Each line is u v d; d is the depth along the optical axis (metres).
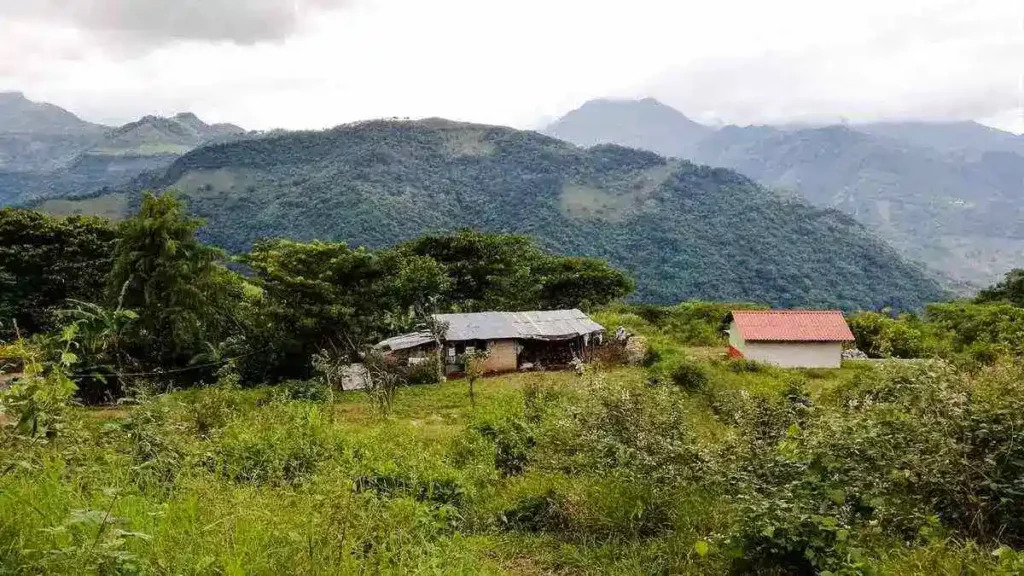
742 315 33.97
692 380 23.62
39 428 4.93
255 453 8.21
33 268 33.66
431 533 6.17
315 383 25.20
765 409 8.04
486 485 9.57
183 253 27.75
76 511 3.48
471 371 24.69
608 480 7.84
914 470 6.13
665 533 6.86
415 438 12.45
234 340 29.61
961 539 5.61
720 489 7.07
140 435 6.87
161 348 27.03
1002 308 39.91
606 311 46.78
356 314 32.19
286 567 4.13
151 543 3.93
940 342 35.47
